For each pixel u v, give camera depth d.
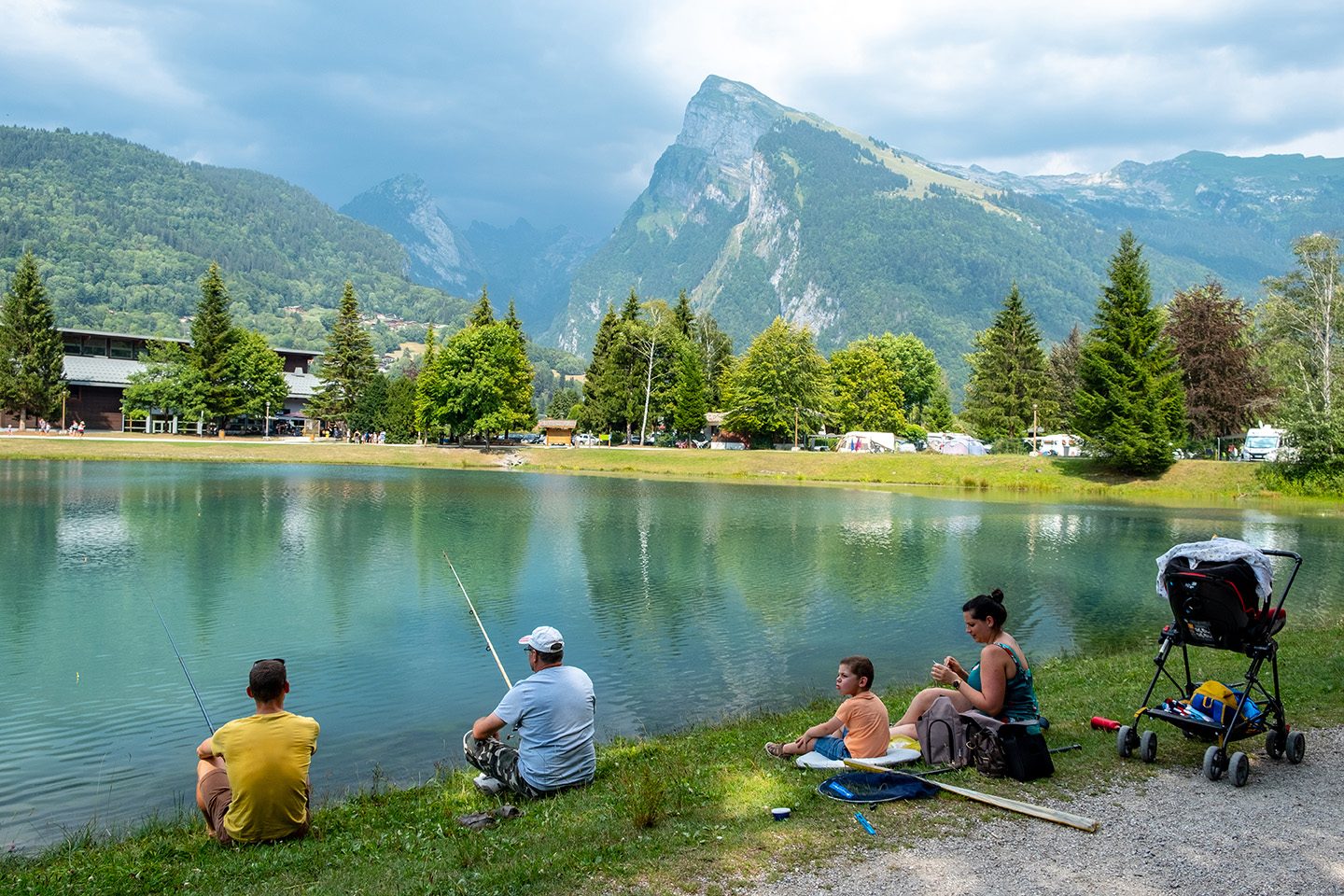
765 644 18.70
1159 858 6.23
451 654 17.64
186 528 34.56
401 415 108.62
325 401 111.62
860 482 74.88
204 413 96.25
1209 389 72.69
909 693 13.80
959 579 27.23
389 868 6.54
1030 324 98.69
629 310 112.00
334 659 17.25
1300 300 69.00
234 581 24.69
